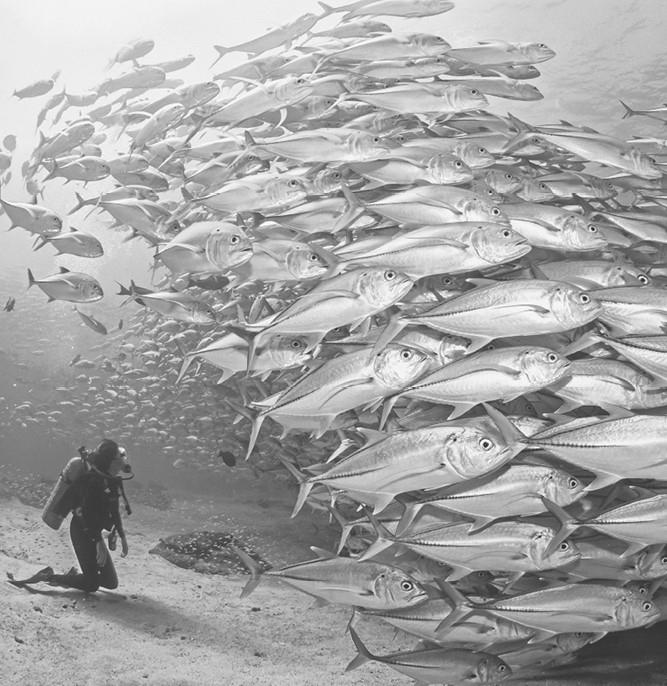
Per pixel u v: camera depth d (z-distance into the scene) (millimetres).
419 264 4379
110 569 8062
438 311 3932
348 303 4152
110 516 8008
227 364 5559
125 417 16984
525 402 4492
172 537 11430
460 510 3873
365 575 4395
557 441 3531
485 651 4395
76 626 6914
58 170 9094
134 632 7125
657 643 6090
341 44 7773
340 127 6371
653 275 5305
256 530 13758
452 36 49719
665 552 3953
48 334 30797
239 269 5652
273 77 7387
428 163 5512
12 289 32812
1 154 12266
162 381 15352
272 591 9609
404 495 4277
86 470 7887
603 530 3639
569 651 4660
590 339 3848
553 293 3762
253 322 5691
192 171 7656
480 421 3672
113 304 32281
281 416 4562
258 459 12570
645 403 3932
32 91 13391
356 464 3891
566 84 46406
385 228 5352
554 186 5883
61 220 8562
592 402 3986
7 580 8008
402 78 6668
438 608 4324
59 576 7926
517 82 6738
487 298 3854
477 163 5820
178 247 5805
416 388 3877
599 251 5289
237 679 6160
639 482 4266
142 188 8875
